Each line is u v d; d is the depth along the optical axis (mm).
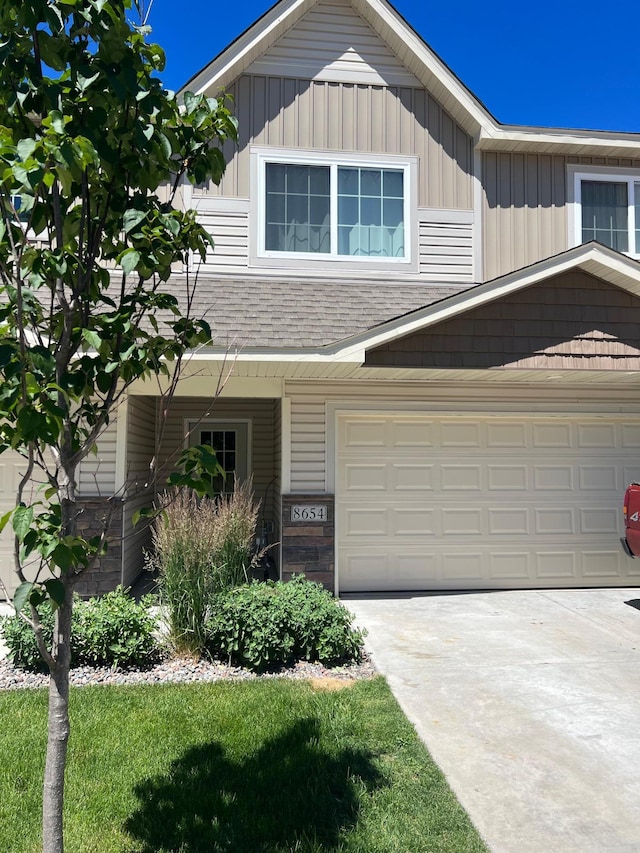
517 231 9258
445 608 7594
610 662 5633
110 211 2525
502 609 7566
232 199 8594
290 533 8039
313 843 2959
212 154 2795
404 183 9023
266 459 10750
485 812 3266
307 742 3947
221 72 8438
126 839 2998
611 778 3629
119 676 5113
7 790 3383
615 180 9570
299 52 8867
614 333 7281
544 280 7180
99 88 2221
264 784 3465
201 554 5613
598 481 8938
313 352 6742
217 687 4852
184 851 2918
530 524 8773
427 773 3635
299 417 8180
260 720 4246
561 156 9453
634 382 8656
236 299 8031
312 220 8812
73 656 5270
